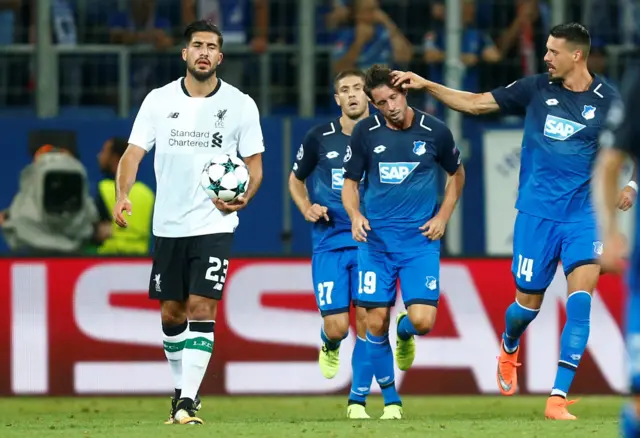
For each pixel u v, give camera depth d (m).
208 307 27.16
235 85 42.78
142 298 38.44
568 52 28.09
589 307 28.41
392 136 28.39
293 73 42.66
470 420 27.94
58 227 39.84
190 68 27.31
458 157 29.09
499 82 43.00
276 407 36.62
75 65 42.12
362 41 43.28
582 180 28.28
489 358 38.28
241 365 38.28
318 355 38.41
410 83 28.16
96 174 40.03
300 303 38.41
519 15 43.09
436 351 38.34
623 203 28.94
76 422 29.36
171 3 43.44
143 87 42.69
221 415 33.47
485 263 38.41
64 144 39.97
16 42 41.91
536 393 38.19
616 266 16.45
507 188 40.22
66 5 42.25
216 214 27.23
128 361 38.38
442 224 28.53
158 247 27.64
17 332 38.12
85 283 38.38
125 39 42.72
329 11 43.69
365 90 28.08
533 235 28.77
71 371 38.25
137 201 40.03
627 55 43.25
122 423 28.28
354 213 28.42
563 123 28.28
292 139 39.91
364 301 28.98
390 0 43.62
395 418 29.75
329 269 31.59
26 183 39.88
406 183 28.42
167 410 35.69
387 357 29.83
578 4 43.22
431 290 28.50
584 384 38.28
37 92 41.47
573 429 24.16
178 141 27.33
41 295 38.25
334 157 31.52
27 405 37.25
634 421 15.91
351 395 31.12
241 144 27.81
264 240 39.91
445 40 41.25
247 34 43.19
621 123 16.36
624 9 43.34
